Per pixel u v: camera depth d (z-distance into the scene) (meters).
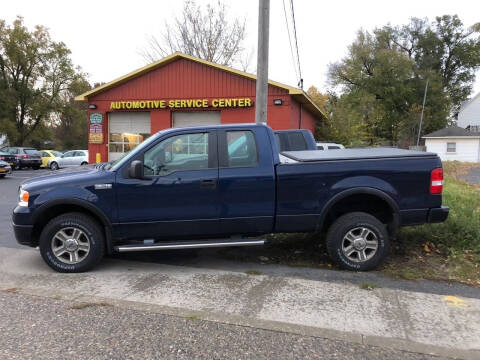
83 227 4.71
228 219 4.73
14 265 5.07
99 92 18.73
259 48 7.70
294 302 3.90
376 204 5.10
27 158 26.03
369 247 4.77
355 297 4.02
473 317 3.57
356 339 3.18
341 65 51.28
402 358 2.93
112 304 3.84
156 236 4.77
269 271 4.86
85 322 3.46
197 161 4.76
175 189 4.67
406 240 5.65
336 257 4.79
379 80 47.81
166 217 4.69
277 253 5.55
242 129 4.84
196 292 4.16
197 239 4.94
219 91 17.56
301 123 19.59
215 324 3.44
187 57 17.56
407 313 3.65
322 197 4.73
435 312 3.67
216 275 4.69
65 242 4.74
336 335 3.25
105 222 4.68
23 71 39.38
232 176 4.70
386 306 3.80
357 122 26.94
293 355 2.95
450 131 39.34
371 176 4.73
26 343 3.08
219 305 3.83
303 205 4.74
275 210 4.75
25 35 38.25
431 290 4.24
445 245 5.47
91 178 4.69
